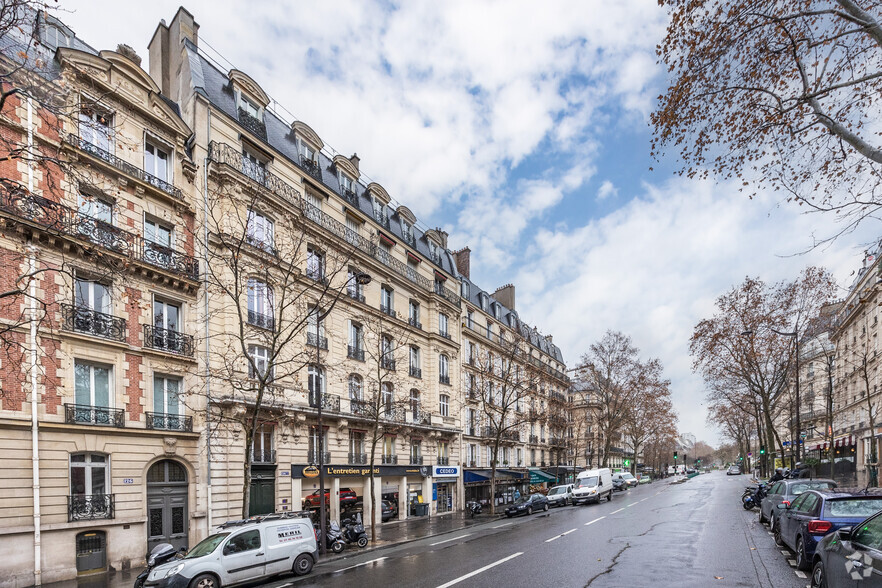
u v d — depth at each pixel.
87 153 15.38
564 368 62.34
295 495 20.55
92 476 14.70
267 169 22.09
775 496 14.82
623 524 18.88
